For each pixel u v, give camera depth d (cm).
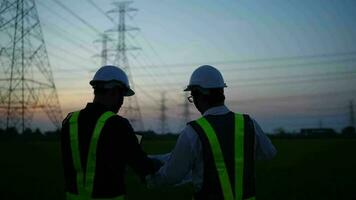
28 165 2652
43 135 4725
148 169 363
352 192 1505
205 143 340
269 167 2567
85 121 370
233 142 347
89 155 358
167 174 349
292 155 3538
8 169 2409
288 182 1805
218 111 361
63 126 387
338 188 1597
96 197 353
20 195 1477
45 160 2984
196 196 348
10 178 1966
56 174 2164
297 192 1526
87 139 362
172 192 1460
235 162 343
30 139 4169
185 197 1386
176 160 344
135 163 362
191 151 342
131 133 367
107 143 358
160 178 355
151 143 4609
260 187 1655
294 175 2108
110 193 356
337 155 3494
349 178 1938
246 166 349
